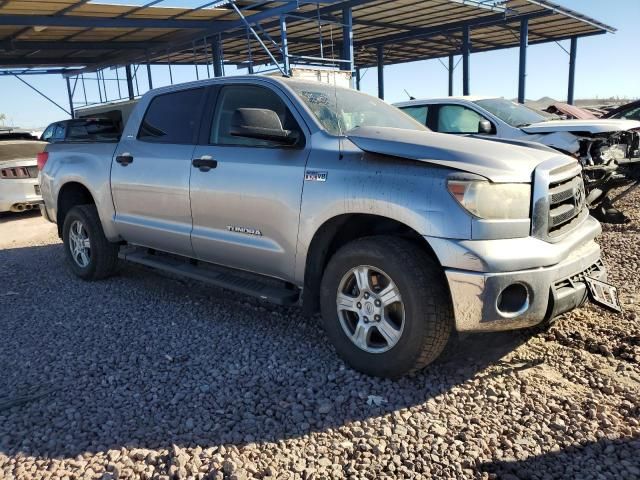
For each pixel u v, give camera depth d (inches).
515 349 154.6
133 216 209.2
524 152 145.9
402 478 103.7
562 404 126.6
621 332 159.8
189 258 197.6
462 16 718.5
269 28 713.0
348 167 142.6
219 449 113.3
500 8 675.4
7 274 260.1
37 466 109.7
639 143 335.6
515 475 103.6
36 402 134.7
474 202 124.9
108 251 231.1
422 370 144.7
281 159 156.9
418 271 129.9
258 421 123.6
